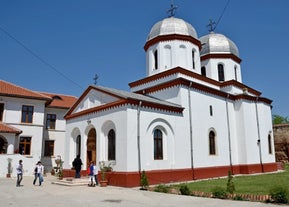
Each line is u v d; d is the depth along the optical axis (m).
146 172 17.95
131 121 17.95
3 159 26.73
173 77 23.66
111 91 19.81
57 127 36.75
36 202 11.81
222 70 29.53
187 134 21.27
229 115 26.09
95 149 21.47
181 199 12.09
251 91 30.08
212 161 22.89
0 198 13.09
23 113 32.28
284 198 10.72
